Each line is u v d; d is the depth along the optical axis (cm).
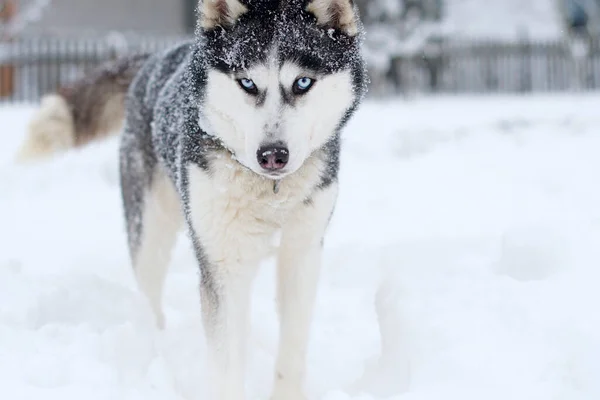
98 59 1584
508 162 818
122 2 2002
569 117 1138
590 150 859
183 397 331
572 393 285
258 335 406
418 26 1833
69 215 637
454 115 1225
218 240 328
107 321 390
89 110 497
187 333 392
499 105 1445
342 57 328
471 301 365
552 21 2253
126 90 488
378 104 1514
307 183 328
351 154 889
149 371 323
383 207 647
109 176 765
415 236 539
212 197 322
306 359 342
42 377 306
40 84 1570
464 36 2073
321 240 346
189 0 2091
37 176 749
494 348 318
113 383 304
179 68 401
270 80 309
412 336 345
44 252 523
